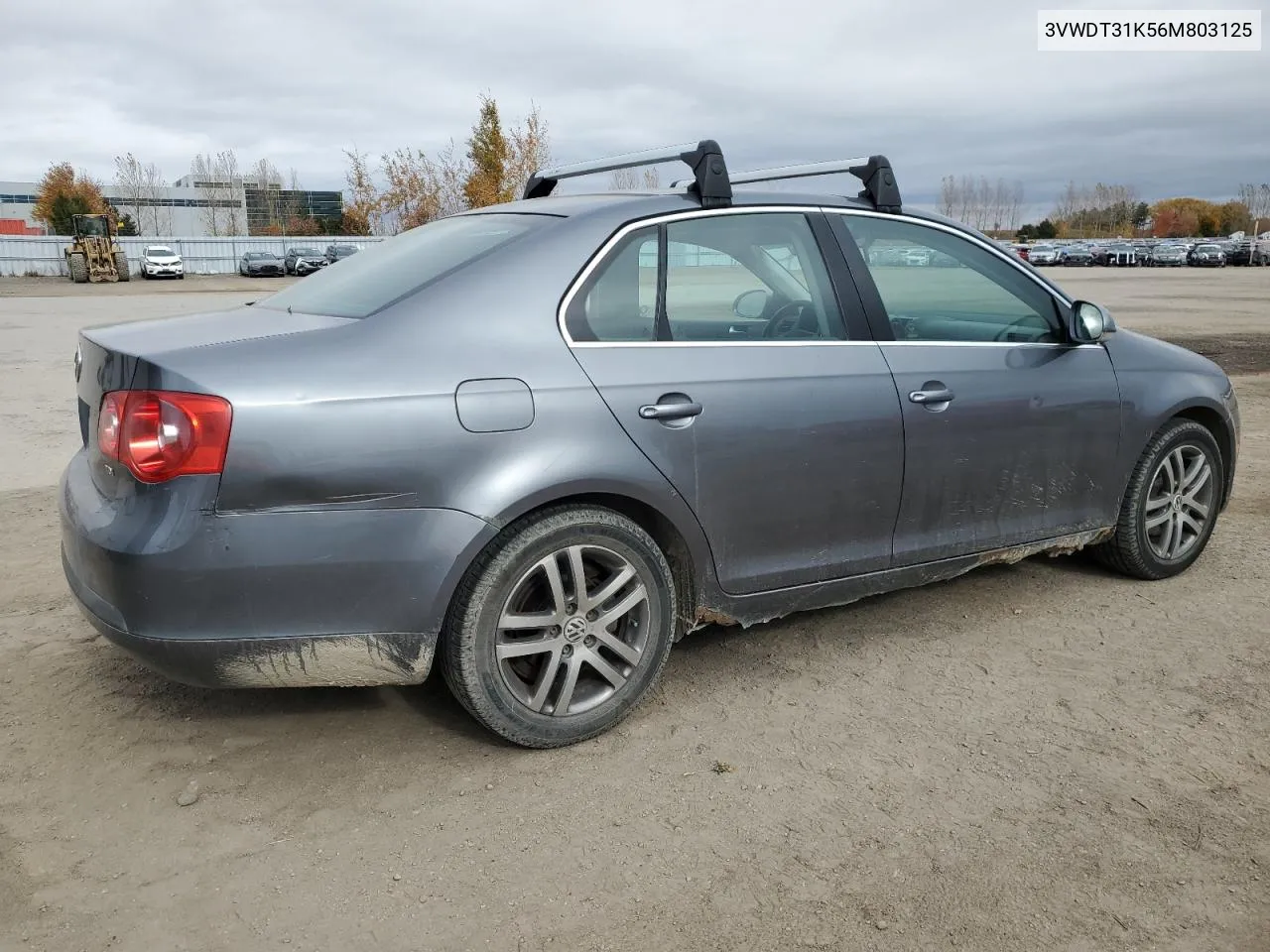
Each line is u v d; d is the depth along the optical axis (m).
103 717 3.14
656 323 3.04
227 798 2.70
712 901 2.29
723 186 3.24
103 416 2.59
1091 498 4.00
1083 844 2.49
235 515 2.47
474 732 3.07
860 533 3.42
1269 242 58.12
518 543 2.75
